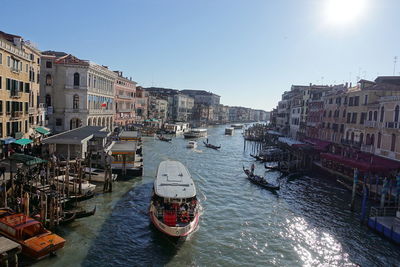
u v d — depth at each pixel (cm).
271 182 3331
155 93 11094
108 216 2033
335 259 1673
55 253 1498
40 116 4069
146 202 2350
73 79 4775
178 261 1570
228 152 5519
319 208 2470
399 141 2792
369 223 2053
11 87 2900
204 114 14238
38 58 3850
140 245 1702
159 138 6550
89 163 2825
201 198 2602
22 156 2092
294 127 6875
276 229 2025
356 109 3725
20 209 1705
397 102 2848
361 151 3450
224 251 1700
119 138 4362
